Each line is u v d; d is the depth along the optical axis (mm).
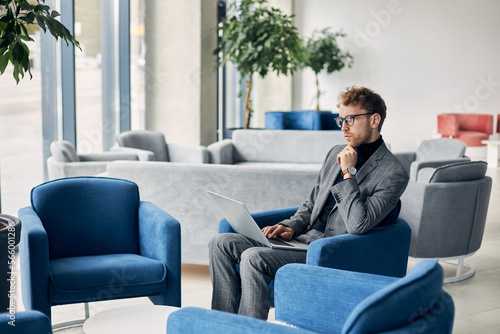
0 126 4574
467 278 3896
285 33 7707
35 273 2436
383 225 2551
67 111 5488
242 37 7391
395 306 1337
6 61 2258
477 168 3916
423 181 3877
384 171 2486
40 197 2830
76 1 5578
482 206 3908
